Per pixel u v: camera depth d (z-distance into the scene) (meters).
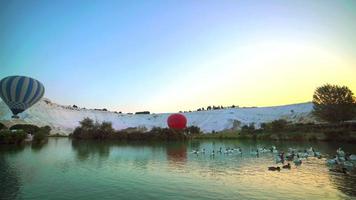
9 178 26.11
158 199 19.30
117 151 54.09
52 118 164.75
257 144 71.00
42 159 40.38
